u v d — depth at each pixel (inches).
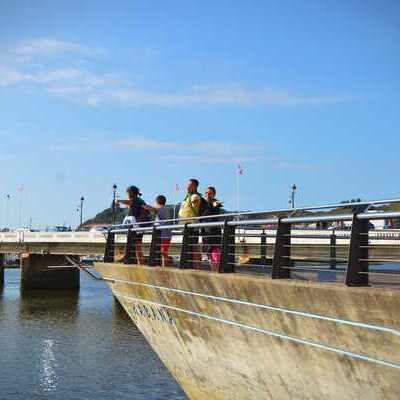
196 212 627.5
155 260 649.6
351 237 390.3
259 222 478.6
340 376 409.1
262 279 445.1
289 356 450.0
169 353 659.4
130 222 743.7
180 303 586.9
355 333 380.8
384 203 377.1
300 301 413.7
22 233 2546.8
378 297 352.2
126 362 1224.8
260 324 469.1
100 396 999.0
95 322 1758.1
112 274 753.0
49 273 2790.4
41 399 980.6
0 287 3021.7
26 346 1389.0
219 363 554.3
